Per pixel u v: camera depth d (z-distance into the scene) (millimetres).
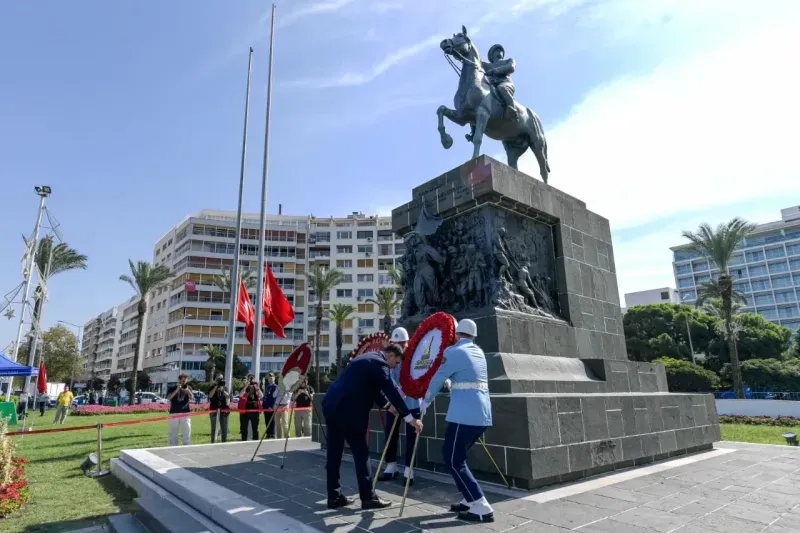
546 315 8188
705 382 33156
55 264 37469
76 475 8266
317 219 70375
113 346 102188
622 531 3883
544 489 5188
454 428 4336
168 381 56594
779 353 43438
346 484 5758
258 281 17312
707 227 33438
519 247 8336
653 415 7141
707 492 5160
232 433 15242
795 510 4492
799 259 77250
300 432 12664
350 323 64875
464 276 8141
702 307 47656
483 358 4633
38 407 33156
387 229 69250
